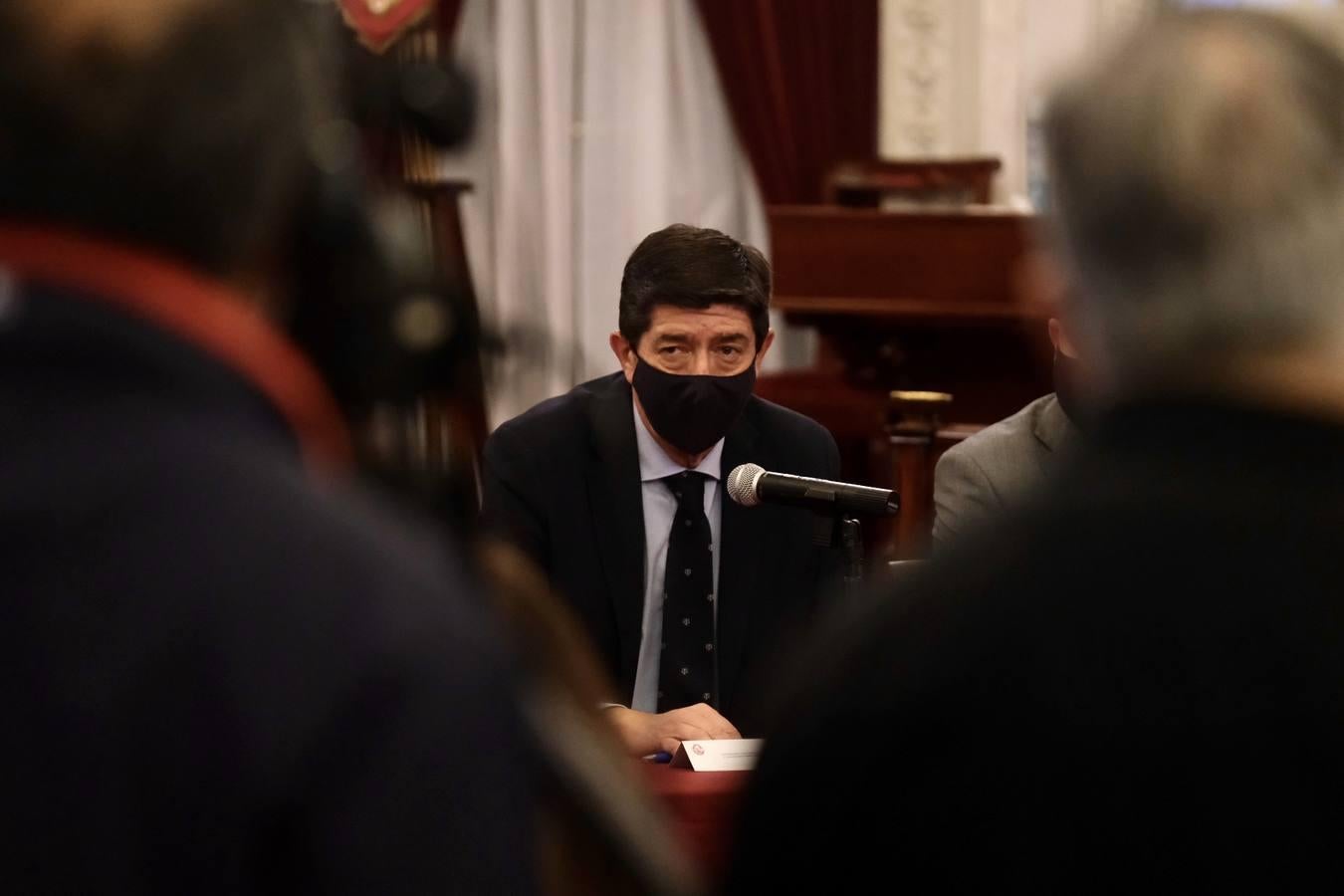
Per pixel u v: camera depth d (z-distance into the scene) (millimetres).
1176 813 2889
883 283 18000
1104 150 3064
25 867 2479
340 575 2619
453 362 3084
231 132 2715
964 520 9312
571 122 24969
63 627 2535
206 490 2629
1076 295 3234
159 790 2502
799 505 8297
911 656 3113
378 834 2502
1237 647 2924
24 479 2605
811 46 24469
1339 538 2957
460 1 24297
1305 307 2984
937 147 24875
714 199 25219
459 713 2586
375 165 3152
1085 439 3291
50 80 2648
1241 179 2977
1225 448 3059
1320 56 3037
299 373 2838
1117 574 3018
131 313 2688
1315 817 2850
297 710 2520
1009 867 2955
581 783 3229
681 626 9398
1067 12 24641
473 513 3279
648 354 9250
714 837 6680
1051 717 2967
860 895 3076
